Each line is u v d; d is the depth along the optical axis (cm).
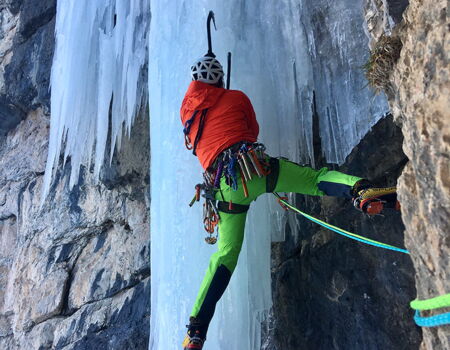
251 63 309
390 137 263
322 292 276
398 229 241
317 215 299
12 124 729
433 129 144
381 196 212
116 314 470
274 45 314
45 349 518
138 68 433
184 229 290
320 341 269
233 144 236
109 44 464
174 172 302
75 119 495
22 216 658
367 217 260
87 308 501
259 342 295
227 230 244
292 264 307
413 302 147
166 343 287
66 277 543
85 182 555
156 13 348
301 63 306
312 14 306
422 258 158
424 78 151
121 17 450
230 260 240
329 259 278
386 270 241
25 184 677
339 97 290
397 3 232
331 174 234
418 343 219
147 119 454
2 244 712
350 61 285
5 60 685
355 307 252
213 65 258
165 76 326
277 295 310
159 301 299
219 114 241
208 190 242
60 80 515
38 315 543
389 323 233
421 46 157
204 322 225
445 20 145
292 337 289
